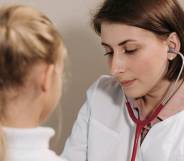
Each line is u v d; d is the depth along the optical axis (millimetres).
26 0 1424
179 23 1177
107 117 1335
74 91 1521
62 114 1518
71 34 1480
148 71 1157
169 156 1181
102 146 1308
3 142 713
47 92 763
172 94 1223
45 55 732
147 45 1136
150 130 1221
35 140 744
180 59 1200
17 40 705
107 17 1131
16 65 709
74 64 1502
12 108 741
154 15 1131
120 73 1162
